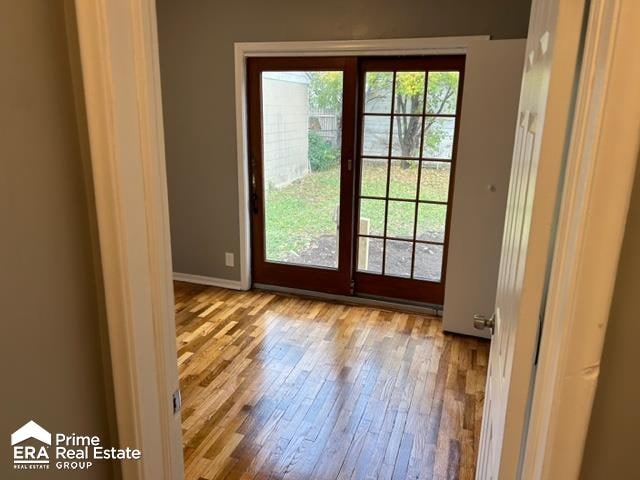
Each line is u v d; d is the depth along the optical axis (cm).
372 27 335
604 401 76
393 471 212
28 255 80
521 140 119
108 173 85
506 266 128
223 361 302
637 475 78
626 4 59
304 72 364
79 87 84
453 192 332
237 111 380
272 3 352
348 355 311
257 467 213
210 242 421
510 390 87
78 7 79
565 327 72
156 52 91
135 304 93
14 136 75
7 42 72
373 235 384
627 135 63
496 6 307
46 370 86
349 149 365
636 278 70
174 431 110
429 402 261
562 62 71
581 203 68
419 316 368
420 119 348
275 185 399
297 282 413
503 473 92
